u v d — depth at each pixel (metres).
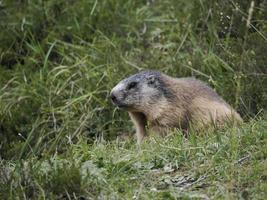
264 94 15.66
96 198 10.84
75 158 12.63
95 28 19.97
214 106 15.16
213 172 11.47
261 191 10.66
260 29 17.12
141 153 12.38
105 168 11.95
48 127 17.66
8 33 20.03
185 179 11.50
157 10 20.19
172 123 15.34
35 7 20.36
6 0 20.56
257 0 17.86
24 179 11.25
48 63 19.16
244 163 11.65
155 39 19.41
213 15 18.41
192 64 18.00
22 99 18.22
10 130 17.47
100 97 17.95
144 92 15.50
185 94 15.40
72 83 18.30
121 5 20.41
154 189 11.15
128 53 19.03
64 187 11.00
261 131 12.50
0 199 11.02
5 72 19.14
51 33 19.77
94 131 17.44
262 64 16.30
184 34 19.08
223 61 17.34
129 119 17.62
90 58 18.89
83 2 20.38
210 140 12.57
